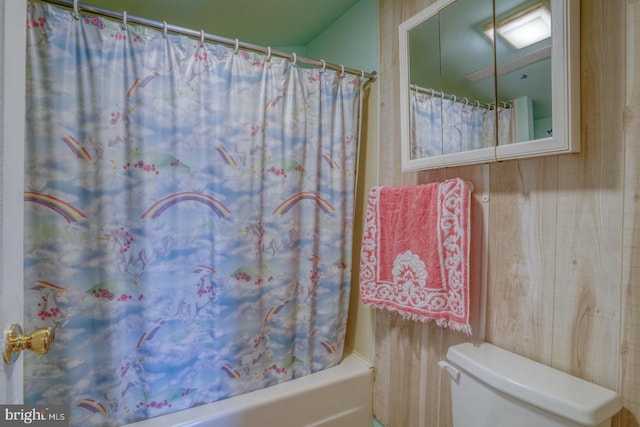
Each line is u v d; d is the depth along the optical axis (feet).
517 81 2.65
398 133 4.23
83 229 3.23
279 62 4.13
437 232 3.24
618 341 2.20
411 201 3.57
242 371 4.02
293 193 4.28
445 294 3.20
